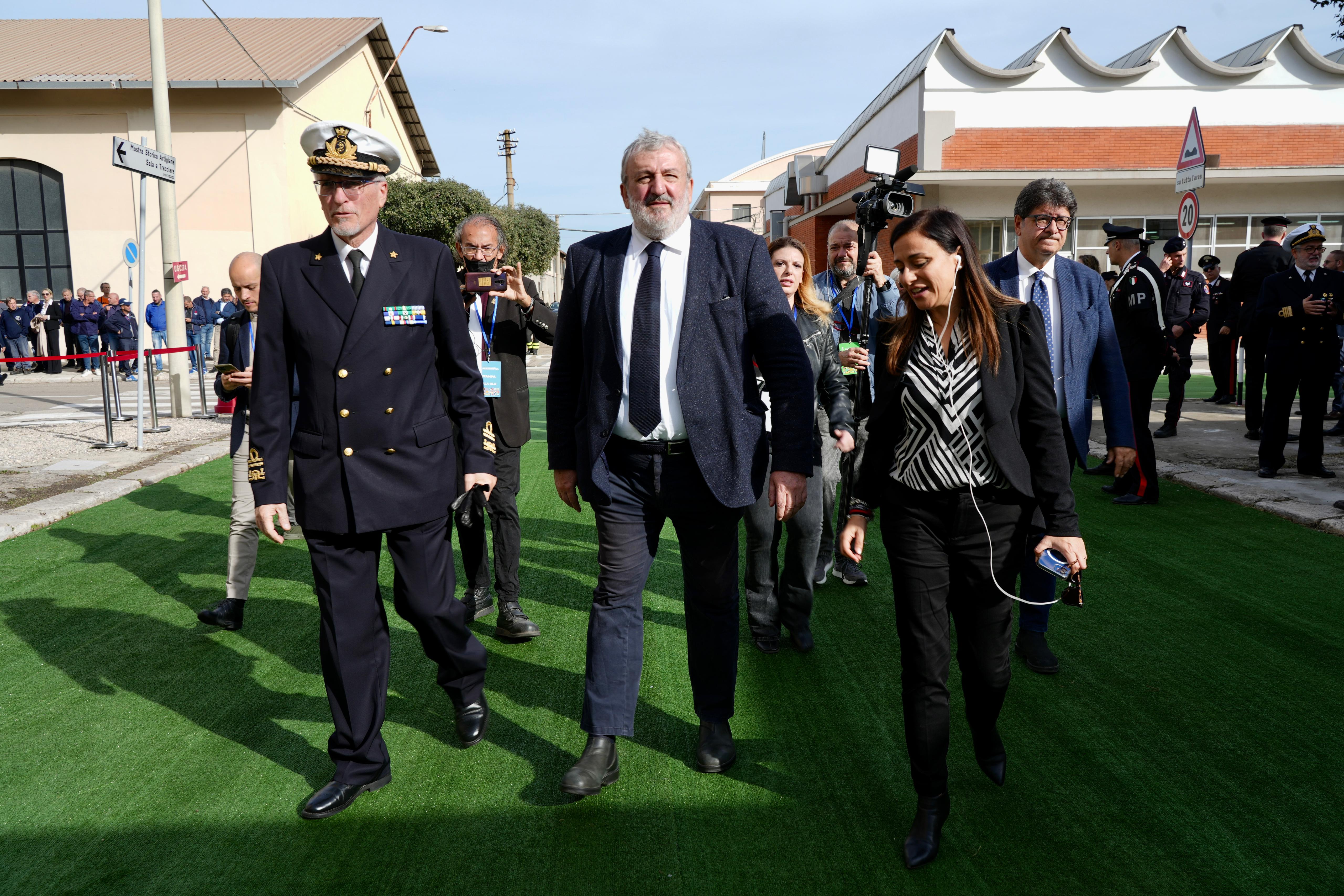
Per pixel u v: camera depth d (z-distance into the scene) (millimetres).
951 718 3217
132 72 21047
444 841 2504
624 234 2834
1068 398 3545
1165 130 18656
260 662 3789
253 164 20953
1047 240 3467
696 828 2564
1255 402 8672
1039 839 2486
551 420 2951
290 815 2646
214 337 20547
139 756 3002
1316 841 2453
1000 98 18391
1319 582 4559
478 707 3092
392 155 2748
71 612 4363
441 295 2824
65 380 17906
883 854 2432
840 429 2998
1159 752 2943
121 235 21375
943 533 2436
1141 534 5504
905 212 3750
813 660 3748
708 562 2812
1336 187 18922
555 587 4738
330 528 2678
